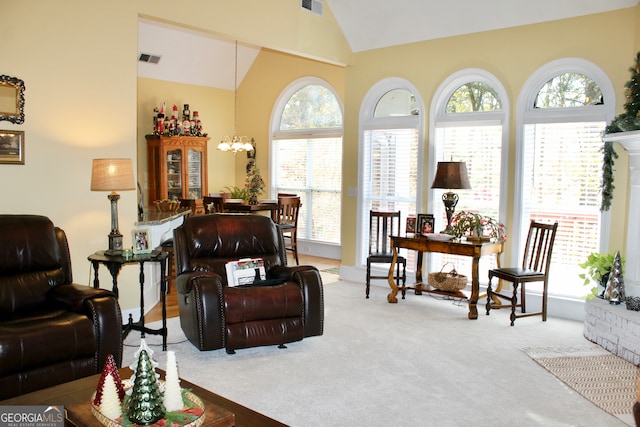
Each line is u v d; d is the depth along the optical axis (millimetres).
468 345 4090
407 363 3689
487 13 5164
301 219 8547
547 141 5020
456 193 5645
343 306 5230
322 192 8211
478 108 5508
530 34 5023
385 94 6270
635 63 4387
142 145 8062
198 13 4707
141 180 8078
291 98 8555
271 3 5320
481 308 5203
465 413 2939
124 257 3846
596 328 4137
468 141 5547
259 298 3822
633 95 4066
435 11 5430
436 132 5762
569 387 3312
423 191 5852
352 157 6438
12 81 3768
